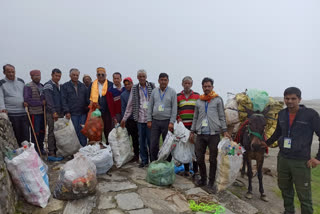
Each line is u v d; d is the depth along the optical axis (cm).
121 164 456
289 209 317
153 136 426
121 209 301
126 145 473
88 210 293
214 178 386
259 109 393
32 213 277
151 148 431
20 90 441
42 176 301
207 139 370
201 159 386
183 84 418
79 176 311
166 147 401
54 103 466
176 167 469
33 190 282
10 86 427
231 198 361
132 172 434
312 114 274
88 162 339
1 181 246
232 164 348
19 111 433
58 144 458
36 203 286
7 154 290
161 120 418
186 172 442
